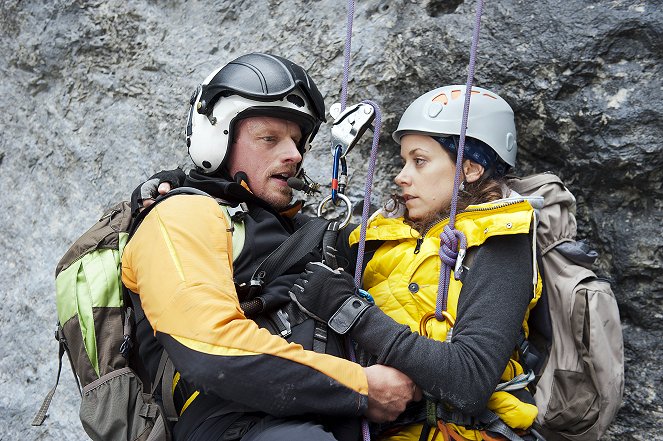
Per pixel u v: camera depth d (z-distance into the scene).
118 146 2.95
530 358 1.92
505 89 2.41
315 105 1.95
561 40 2.35
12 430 2.84
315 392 1.60
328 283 1.76
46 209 3.02
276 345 1.61
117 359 1.84
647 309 2.24
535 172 2.43
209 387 1.56
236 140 1.90
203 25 2.94
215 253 1.68
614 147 2.25
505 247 1.81
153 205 1.77
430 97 2.01
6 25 3.16
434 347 1.70
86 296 1.84
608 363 1.95
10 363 2.93
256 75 1.87
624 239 2.26
